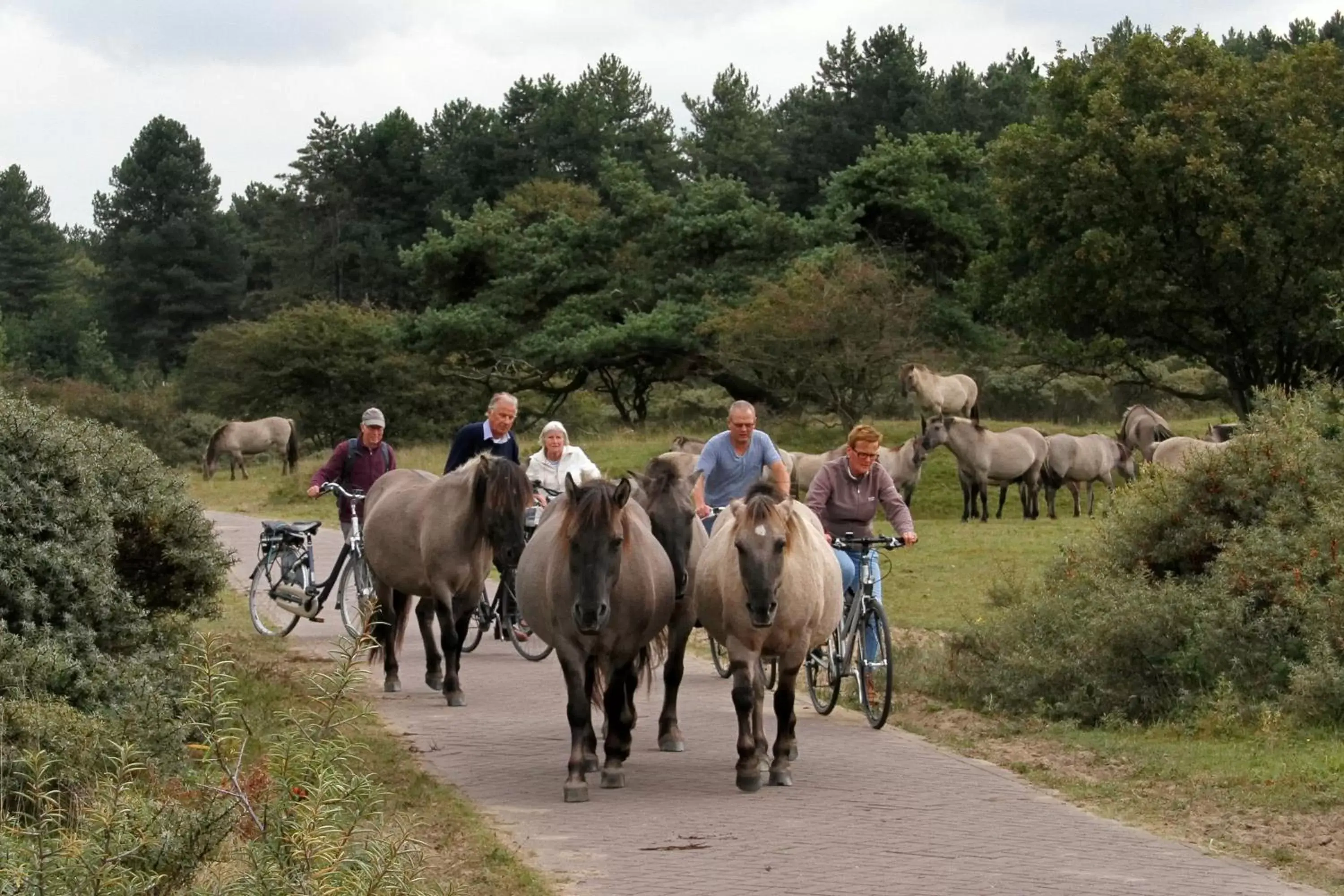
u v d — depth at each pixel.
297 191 91.75
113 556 10.27
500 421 14.36
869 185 50.81
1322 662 11.32
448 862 7.61
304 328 58.03
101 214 102.56
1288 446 13.92
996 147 41.53
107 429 11.41
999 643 13.29
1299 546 12.56
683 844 8.12
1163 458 28.66
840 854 7.92
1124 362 42.00
